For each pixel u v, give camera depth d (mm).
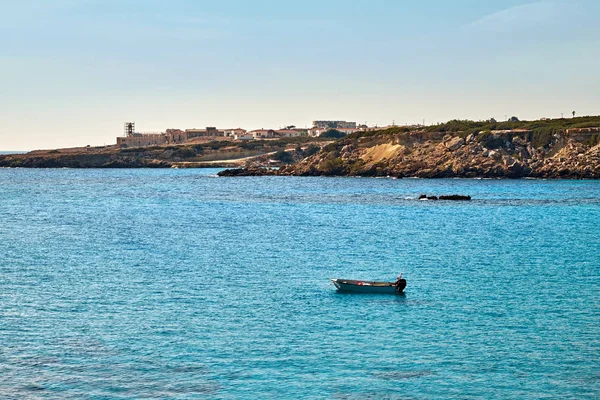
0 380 44250
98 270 77188
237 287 68500
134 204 171375
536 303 62656
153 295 65000
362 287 66250
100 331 53781
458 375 45906
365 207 158250
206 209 156500
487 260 84438
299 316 58312
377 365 47406
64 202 178250
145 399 42000
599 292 66750
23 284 69438
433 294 66000
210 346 50656
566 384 44656
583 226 120062
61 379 44625
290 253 89688
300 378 45219
